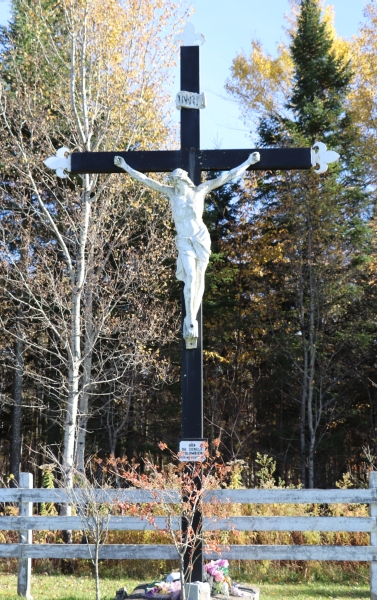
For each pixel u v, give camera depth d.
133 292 19.89
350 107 25.39
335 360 24.06
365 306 23.95
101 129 17.19
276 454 24.66
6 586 10.45
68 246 20.89
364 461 23.08
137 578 11.50
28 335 19.08
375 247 23.12
